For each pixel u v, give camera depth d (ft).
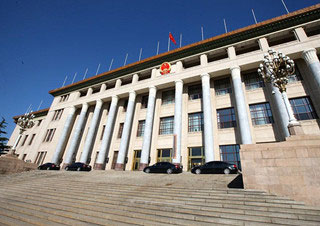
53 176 54.19
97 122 95.86
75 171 68.08
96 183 38.86
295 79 57.82
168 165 52.19
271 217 18.19
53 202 28.17
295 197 23.25
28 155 101.96
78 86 107.14
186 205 22.47
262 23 62.64
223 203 22.16
